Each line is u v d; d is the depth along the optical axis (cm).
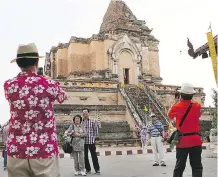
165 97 4694
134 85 4703
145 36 5550
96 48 5156
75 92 4238
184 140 871
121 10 5594
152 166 1584
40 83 530
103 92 4397
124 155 2358
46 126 524
